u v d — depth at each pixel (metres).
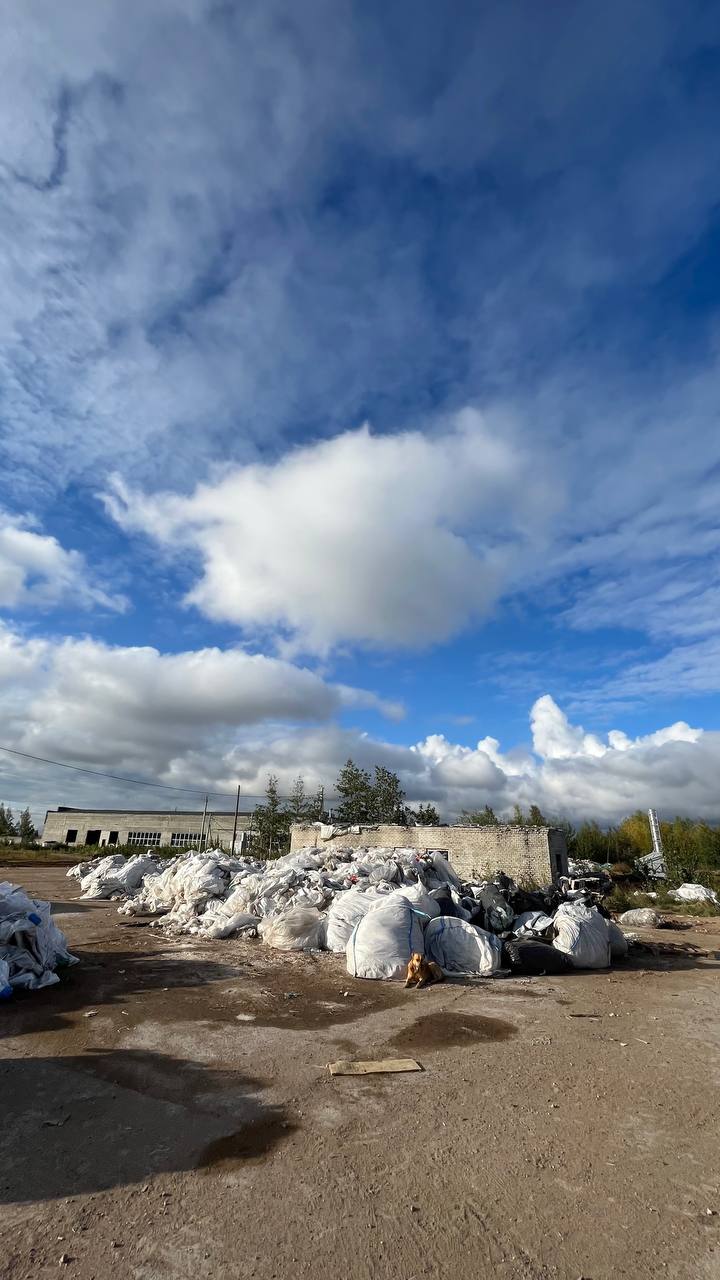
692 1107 4.09
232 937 10.06
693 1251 2.67
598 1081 4.51
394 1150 3.47
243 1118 3.83
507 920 9.76
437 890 9.92
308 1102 4.07
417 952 7.88
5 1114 3.84
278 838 42.47
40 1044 5.07
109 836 61.59
